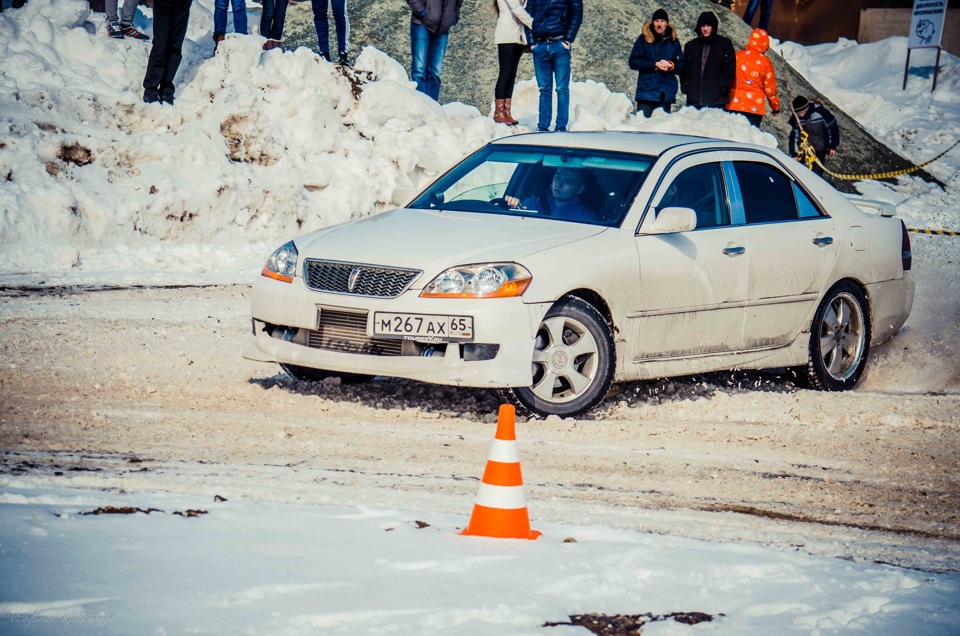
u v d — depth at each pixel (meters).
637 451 13.37
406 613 7.29
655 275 15.35
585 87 43.06
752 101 42.22
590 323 14.66
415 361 14.00
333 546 8.61
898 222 19.53
